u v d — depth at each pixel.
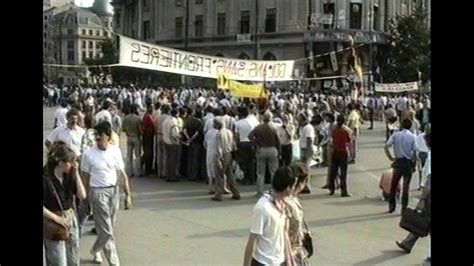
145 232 9.36
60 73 82.50
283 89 51.12
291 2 65.69
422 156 12.73
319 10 63.59
